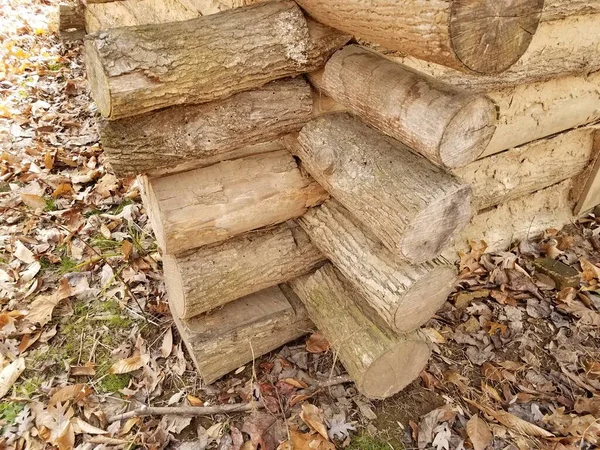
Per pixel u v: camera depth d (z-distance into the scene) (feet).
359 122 6.68
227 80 5.87
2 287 9.09
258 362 8.06
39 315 8.52
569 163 10.67
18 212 10.79
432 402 7.56
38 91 15.15
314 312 7.54
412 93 5.37
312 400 7.48
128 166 5.85
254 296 8.03
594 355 8.49
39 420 7.02
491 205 10.12
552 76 8.92
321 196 7.41
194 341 7.29
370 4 4.64
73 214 10.82
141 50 5.23
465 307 9.22
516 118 8.99
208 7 8.20
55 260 9.78
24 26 18.83
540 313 9.19
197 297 6.98
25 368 7.83
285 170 7.07
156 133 5.84
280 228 7.61
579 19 8.59
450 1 3.70
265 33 5.90
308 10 5.96
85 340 8.38
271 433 7.00
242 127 6.36
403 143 6.17
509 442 7.00
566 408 7.59
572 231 11.41
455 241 10.10
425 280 5.96
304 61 6.30
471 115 5.08
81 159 12.55
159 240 7.01
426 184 5.53
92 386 7.63
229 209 6.72
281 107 6.54
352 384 7.73
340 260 6.79
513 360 8.35
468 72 4.25
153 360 8.02
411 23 4.19
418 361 7.04
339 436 7.02
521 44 4.27
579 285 9.77
